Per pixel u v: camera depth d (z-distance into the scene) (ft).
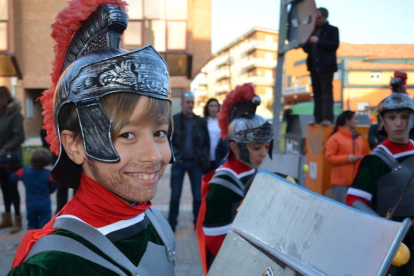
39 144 30.60
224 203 6.44
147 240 3.37
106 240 2.97
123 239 3.13
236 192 6.54
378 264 2.35
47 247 2.74
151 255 3.29
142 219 3.47
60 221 2.98
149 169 2.93
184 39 17.51
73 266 2.68
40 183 13.01
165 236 3.75
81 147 2.93
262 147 6.84
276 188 3.22
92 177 3.10
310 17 11.12
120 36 3.07
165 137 3.12
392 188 6.79
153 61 2.92
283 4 12.34
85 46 3.07
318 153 14.58
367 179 6.81
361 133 14.84
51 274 2.58
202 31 18.25
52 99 3.22
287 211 3.06
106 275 2.81
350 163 12.58
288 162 10.61
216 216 6.40
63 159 3.08
